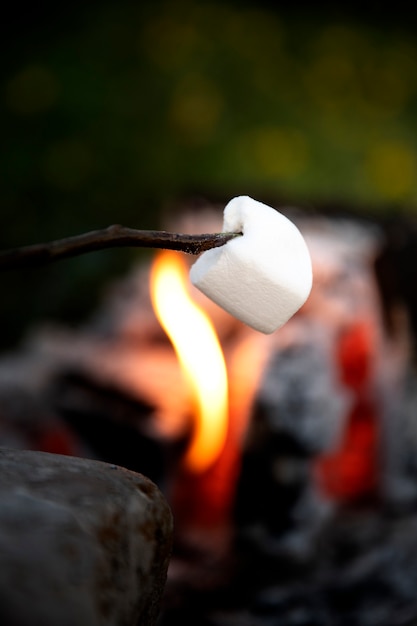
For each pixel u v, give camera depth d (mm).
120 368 720
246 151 1445
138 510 312
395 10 1937
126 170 1390
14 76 1593
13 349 1119
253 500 663
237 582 597
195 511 665
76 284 1174
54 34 1722
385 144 1504
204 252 340
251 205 334
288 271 329
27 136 1453
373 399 754
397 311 770
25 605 264
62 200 1337
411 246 773
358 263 775
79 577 279
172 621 547
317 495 687
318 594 588
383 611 563
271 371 676
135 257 1191
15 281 1191
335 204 876
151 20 1775
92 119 1494
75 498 302
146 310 832
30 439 724
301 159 1438
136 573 303
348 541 672
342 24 1876
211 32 1757
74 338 848
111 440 700
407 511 723
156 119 1504
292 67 1693
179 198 926
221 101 1566
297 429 660
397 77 1711
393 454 753
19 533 281
